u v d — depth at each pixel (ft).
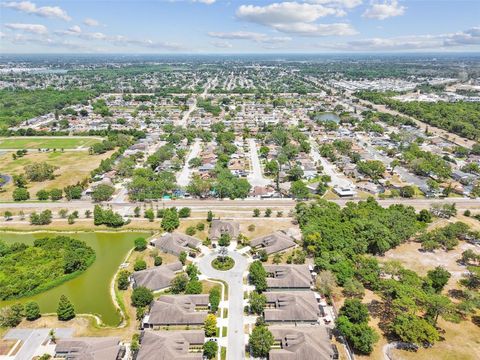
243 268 469.16
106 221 593.83
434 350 337.52
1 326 372.99
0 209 653.71
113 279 457.68
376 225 517.96
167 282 430.61
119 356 333.21
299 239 541.75
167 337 336.29
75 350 328.49
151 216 606.14
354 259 463.42
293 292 405.80
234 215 625.41
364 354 334.44
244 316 384.68
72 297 424.05
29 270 463.42
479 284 433.07
